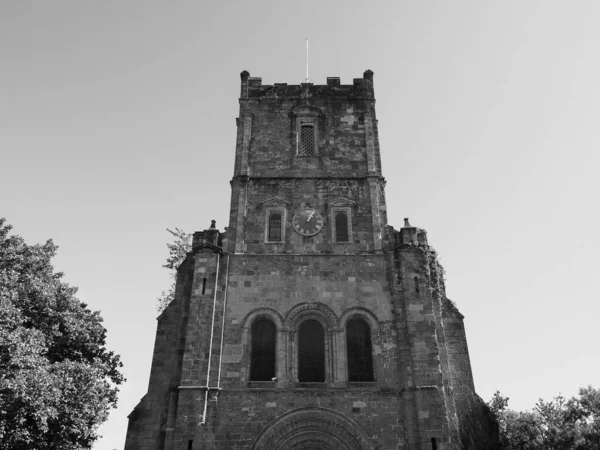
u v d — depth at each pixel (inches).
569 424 1552.7
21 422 925.8
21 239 1251.8
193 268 1310.3
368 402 1139.9
